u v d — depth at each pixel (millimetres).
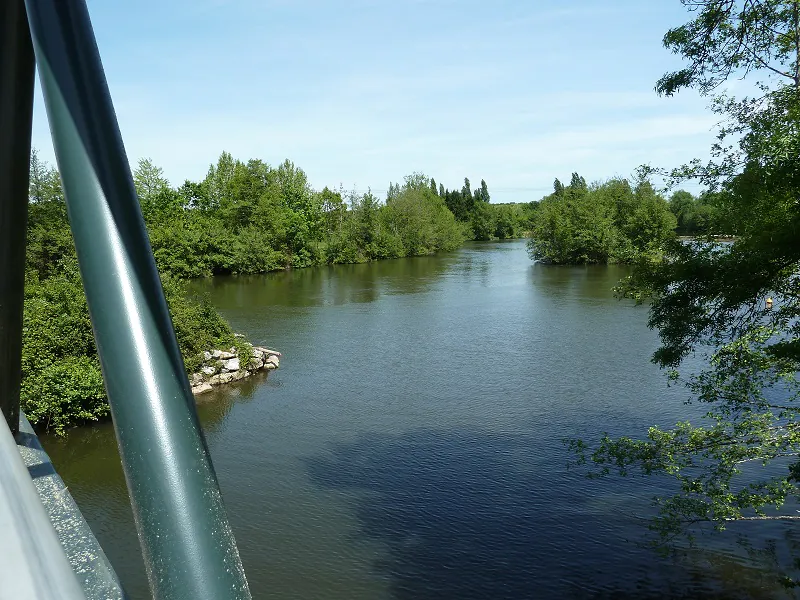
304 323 28844
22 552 443
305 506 11680
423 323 28219
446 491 12203
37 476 1249
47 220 29609
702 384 8523
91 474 13266
